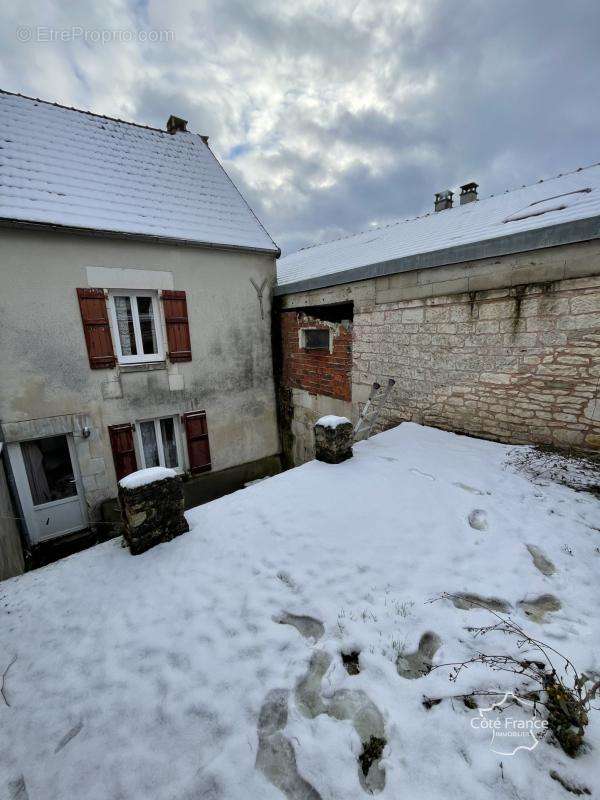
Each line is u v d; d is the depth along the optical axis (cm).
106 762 162
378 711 171
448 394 512
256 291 768
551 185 627
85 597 260
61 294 559
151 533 307
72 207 571
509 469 395
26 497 575
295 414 801
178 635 224
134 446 668
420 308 524
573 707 153
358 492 371
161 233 627
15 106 646
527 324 421
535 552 276
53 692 196
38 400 559
